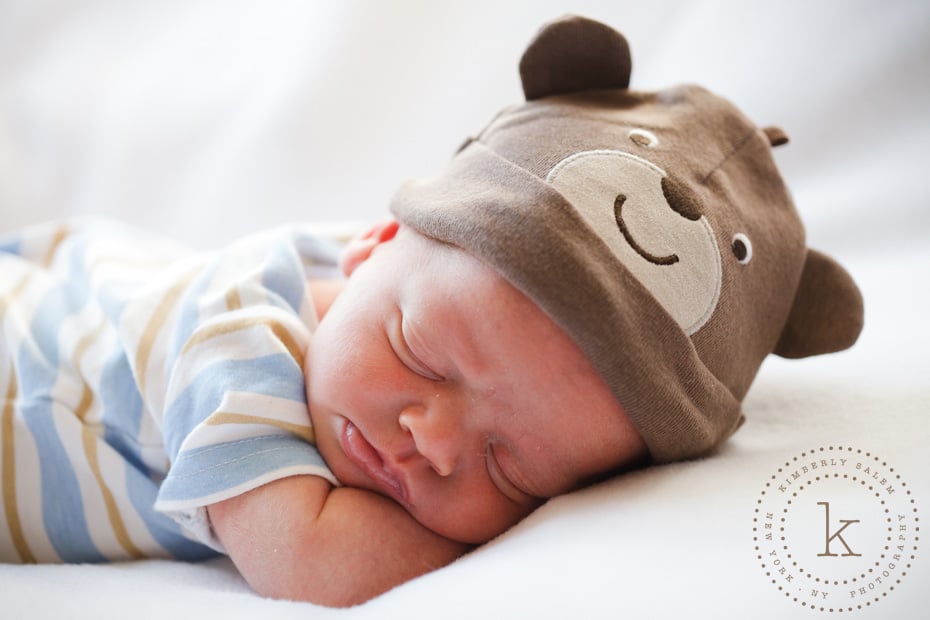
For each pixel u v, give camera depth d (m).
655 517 0.90
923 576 0.77
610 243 1.01
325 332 1.12
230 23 2.00
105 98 1.99
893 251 1.59
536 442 1.03
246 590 1.06
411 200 1.13
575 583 0.81
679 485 0.96
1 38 2.03
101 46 2.02
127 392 1.22
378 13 1.88
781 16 1.73
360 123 1.87
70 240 1.58
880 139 1.66
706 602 0.77
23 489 1.19
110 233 1.59
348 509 1.05
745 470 0.98
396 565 1.04
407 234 1.13
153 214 1.94
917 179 1.61
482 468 1.05
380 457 1.07
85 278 1.42
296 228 1.42
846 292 1.20
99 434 1.22
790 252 1.16
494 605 0.81
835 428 1.08
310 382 1.11
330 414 1.08
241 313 1.16
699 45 1.79
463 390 1.03
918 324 1.33
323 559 1.02
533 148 1.10
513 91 1.83
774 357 1.40
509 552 0.92
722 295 1.05
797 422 1.15
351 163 1.87
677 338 1.00
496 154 1.11
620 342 0.96
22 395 1.24
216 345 1.12
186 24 2.02
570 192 1.04
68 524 1.19
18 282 1.42
